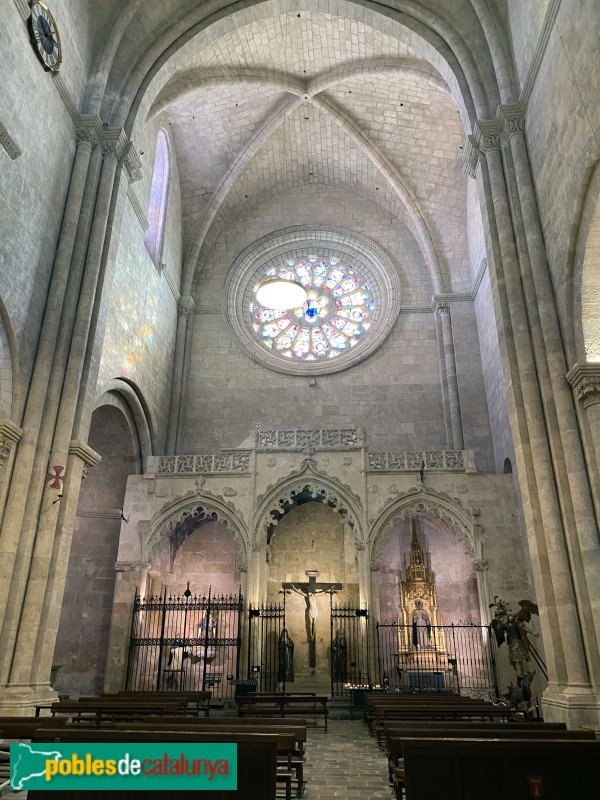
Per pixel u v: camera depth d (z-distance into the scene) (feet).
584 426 45.11
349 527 79.51
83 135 59.11
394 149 92.27
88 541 74.38
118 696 48.16
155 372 82.99
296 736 26.11
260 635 66.85
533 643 63.57
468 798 21.34
